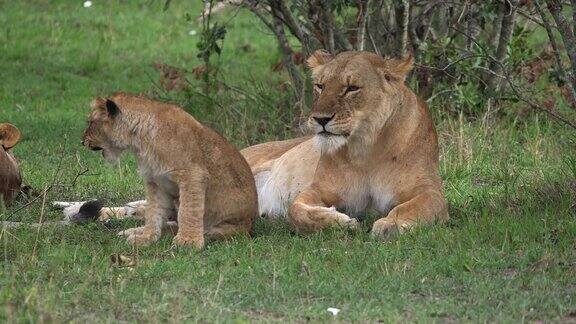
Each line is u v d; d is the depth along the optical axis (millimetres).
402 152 12172
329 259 10461
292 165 13664
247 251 10688
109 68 23922
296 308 8859
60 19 27328
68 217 12375
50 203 13164
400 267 10070
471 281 9656
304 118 16219
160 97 18609
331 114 11516
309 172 13445
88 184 14656
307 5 16844
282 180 13727
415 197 11977
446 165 15047
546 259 10141
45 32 26109
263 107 18078
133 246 10797
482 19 16484
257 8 17984
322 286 9438
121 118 10953
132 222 12414
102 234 11648
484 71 17000
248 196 11781
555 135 16453
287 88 18438
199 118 17859
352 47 17281
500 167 15047
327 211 11805
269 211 13891
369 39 17281
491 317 8703
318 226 11758
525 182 13852
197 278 9727
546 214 11750
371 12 16672
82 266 10125
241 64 24344
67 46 25297
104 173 15266
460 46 18250
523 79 17672
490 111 16797
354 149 12172
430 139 12398
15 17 27125
